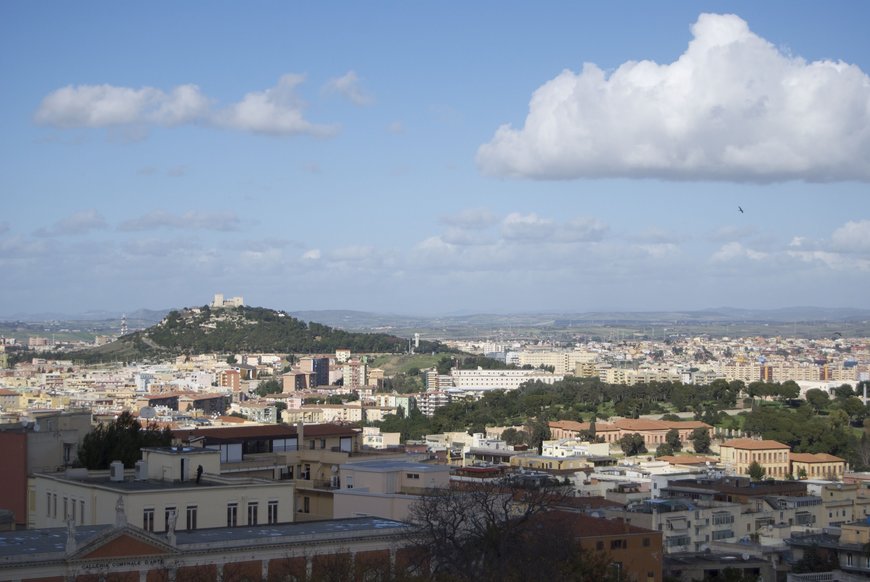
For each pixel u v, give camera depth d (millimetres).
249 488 155125
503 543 147750
